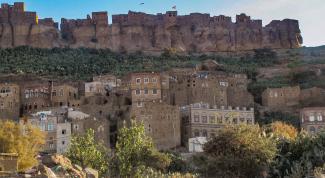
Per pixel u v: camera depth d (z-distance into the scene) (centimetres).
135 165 11088
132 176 10994
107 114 19225
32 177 6219
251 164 10762
